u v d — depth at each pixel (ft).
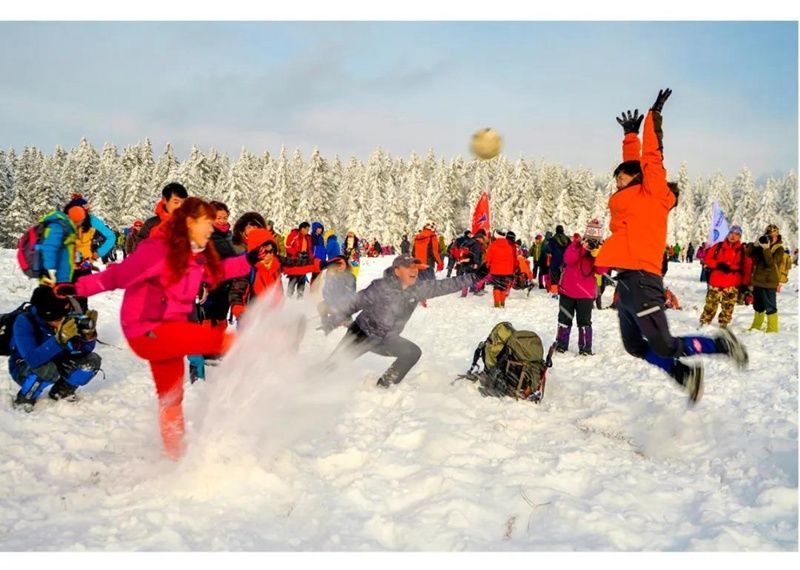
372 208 240.73
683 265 148.97
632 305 16.22
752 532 11.00
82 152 287.89
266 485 12.80
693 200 317.42
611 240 16.63
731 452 14.98
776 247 35.35
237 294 21.15
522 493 12.59
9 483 12.40
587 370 25.34
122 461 13.94
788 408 18.54
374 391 19.79
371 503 12.31
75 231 18.01
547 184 274.98
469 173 288.51
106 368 22.50
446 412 17.78
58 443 14.65
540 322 40.86
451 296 56.49
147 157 315.58
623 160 17.42
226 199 225.97
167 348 13.07
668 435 16.71
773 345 30.30
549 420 17.88
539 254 66.80
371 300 19.94
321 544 10.80
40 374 16.92
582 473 13.74
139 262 12.59
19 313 17.26
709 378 22.91
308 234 44.37
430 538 10.98
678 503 12.54
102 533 10.74
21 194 192.95
